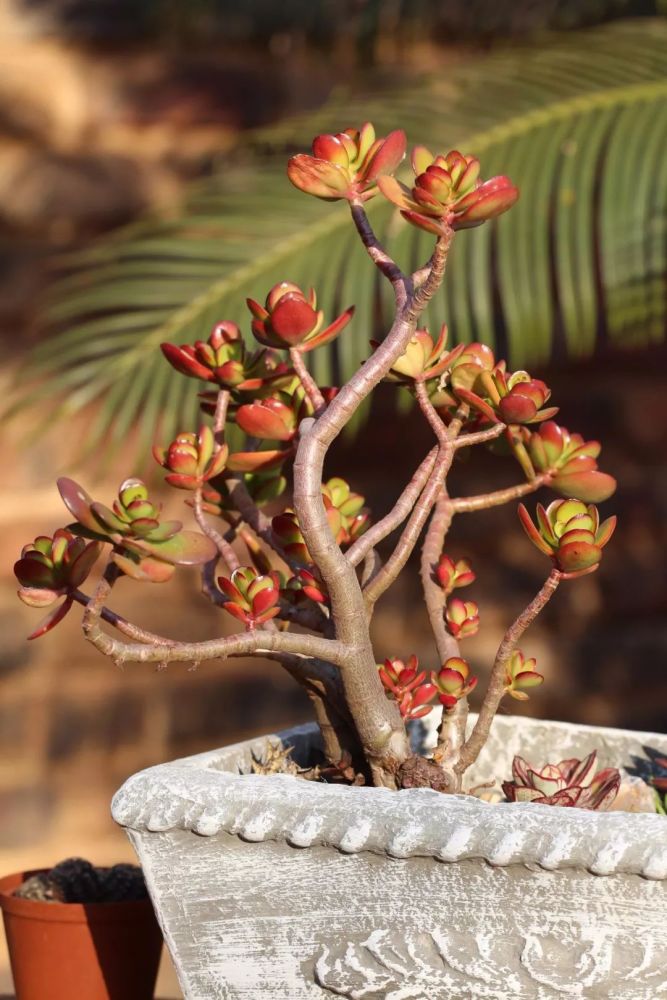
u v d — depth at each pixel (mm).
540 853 1956
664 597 5664
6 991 3738
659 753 2264
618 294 3340
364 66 5371
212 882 2021
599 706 5598
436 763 2129
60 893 2225
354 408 2059
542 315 3314
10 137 5316
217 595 2139
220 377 2160
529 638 5562
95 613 2014
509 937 1973
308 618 2158
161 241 3520
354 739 2162
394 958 1992
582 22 4855
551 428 2104
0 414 5062
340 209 3459
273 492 2266
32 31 5352
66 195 5305
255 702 5316
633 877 1949
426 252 3336
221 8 5383
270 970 2018
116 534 2010
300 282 3379
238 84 5504
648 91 3545
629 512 5656
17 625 5004
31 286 5223
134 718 5172
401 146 2084
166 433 3436
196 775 2041
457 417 2146
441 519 2256
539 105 3527
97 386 3510
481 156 3439
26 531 5055
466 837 1968
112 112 5398
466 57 5277
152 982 2188
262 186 3562
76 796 5070
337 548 2068
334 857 2000
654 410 5719
